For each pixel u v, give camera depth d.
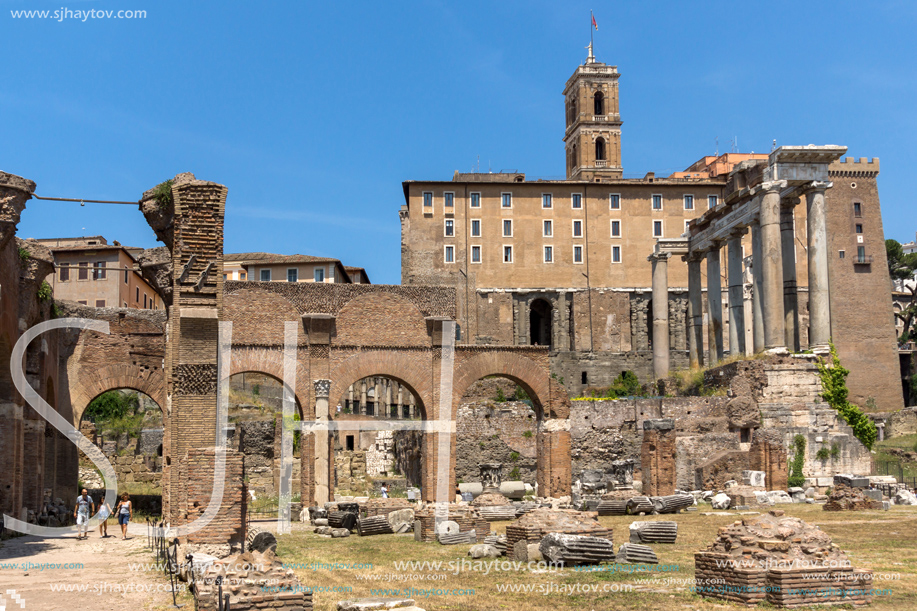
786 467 53.91
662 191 113.00
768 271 64.31
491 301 108.62
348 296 46.72
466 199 110.44
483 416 63.59
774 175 65.69
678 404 60.75
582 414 61.78
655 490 48.94
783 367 61.00
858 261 114.31
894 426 87.75
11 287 36.31
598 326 109.69
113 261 88.81
